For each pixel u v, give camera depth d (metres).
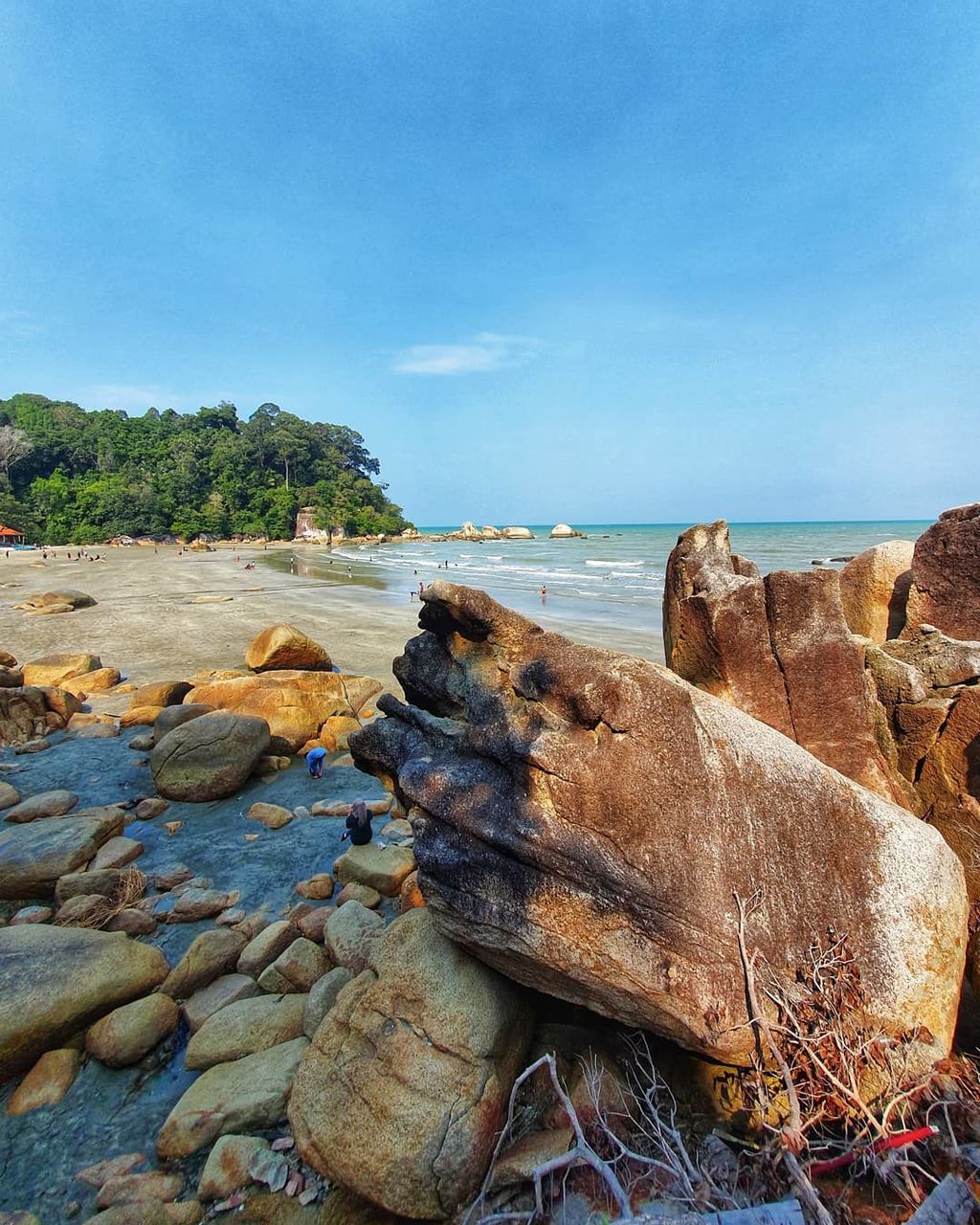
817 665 5.35
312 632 26.05
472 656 5.22
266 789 11.12
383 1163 3.80
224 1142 4.29
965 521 6.21
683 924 3.88
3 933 5.92
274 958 6.40
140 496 107.38
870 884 4.02
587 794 4.06
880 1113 3.61
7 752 12.63
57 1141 4.59
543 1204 3.58
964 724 4.96
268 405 146.12
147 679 18.48
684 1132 3.91
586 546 106.06
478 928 4.30
